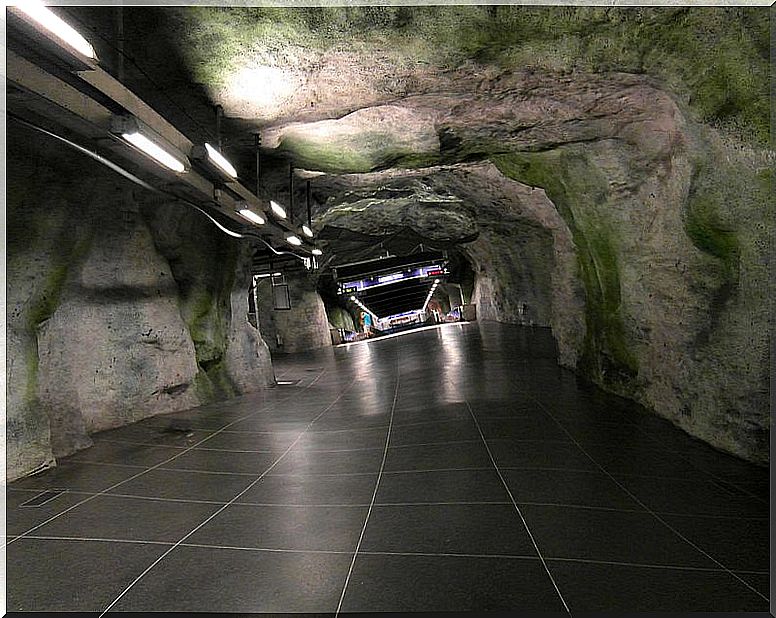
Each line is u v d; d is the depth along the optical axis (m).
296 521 4.38
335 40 4.85
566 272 11.32
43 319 6.52
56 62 3.54
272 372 13.34
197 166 6.25
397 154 9.15
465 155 9.27
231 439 7.33
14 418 5.77
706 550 3.56
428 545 3.81
